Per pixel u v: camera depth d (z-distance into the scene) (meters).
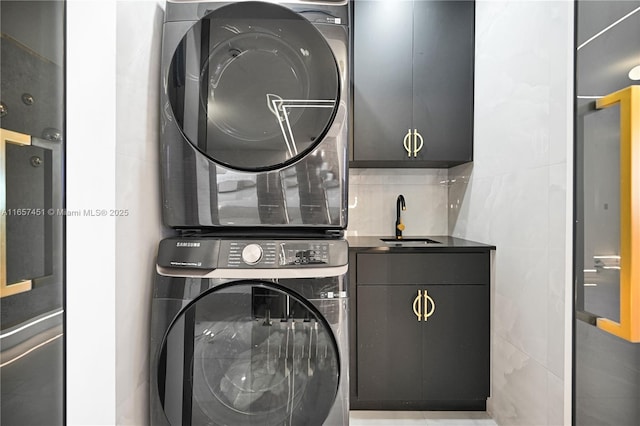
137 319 1.22
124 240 1.13
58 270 1.04
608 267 1.14
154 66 1.34
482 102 2.06
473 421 1.96
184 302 1.24
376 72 2.16
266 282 1.24
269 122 1.31
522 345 1.65
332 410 1.24
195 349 1.24
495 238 1.92
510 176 1.75
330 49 1.31
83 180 1.06
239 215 1.31
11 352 0.88
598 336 1.19
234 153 1.31
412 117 2.17
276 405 1.25
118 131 1.09
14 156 0.88
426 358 1.98
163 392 1.24
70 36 1.06
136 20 1.20
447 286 1.98
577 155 1.28
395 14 2.16
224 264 1.23
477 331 1.98
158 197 1.38
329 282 1.24
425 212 2.54
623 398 1.09
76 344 1.07
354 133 2.16
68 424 1.07
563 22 1.35
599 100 1.17
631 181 1.01
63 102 1.05
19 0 0.90
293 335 1.24
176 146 1.32
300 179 1.31
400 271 1.97
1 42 0.85
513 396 1.73
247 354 1.25
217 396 1.25
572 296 1.31
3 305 0.86
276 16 1.30
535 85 1.54
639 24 1.03
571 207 1.32
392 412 2.06
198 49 1.30
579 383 1.28
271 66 1.30
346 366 1.25
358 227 2.54
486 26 2.01
